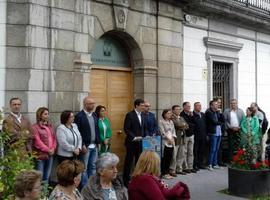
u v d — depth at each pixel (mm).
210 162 12172
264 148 11234
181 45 12352
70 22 9164
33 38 8469
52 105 8773
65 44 9055
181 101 12273
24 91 8391
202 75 13328
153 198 4477
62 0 8984
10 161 4367
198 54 13180
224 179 10688
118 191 4688
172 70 11922
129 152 9766
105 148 9305
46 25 8695
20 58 8406
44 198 4676
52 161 8328
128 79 11242
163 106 11578
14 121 7582
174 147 10797
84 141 8750
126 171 9742
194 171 11594
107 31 10141
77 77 9344
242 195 8938
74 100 9258
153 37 11391
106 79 10641
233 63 14781
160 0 11477
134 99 11227
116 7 10258
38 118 8055
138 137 9789
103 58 10547
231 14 14062
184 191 4883
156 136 10125
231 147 12930
